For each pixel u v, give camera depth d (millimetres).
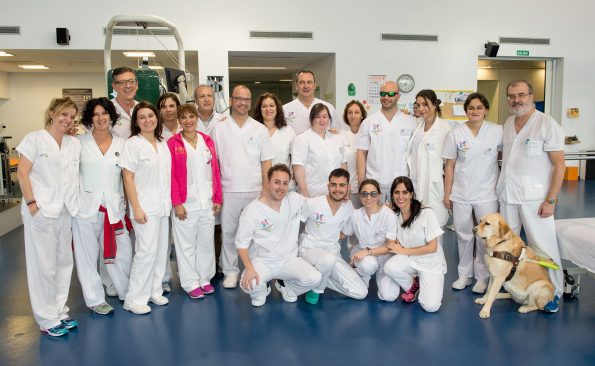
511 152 3133
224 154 3482
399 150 3566
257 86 12680
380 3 7703
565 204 6773
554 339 2611
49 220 2633
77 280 3785
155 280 3205
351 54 7680
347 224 3377
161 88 4211
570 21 8594
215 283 3660
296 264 3150
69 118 2660
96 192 2877
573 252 3086
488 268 3000
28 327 2873
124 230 3057
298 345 2582
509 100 3107
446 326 2809
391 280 3252
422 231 3152
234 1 7230
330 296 3363
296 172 3568
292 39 7469
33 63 8375
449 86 8117
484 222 2947
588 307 3068
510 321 2865
